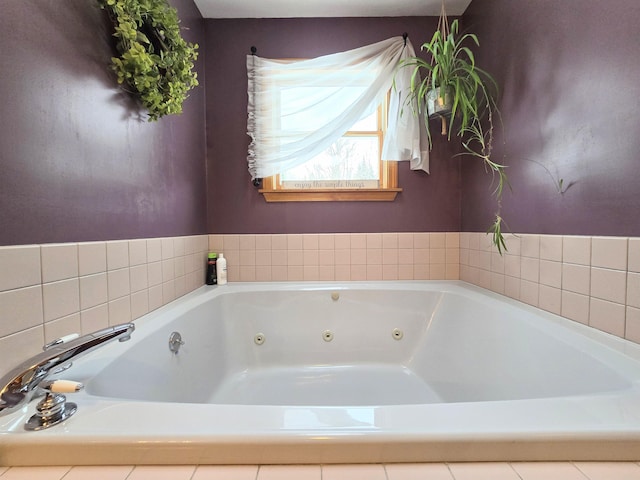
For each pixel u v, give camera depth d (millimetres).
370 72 1717
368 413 514
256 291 1604
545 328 931
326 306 1627
